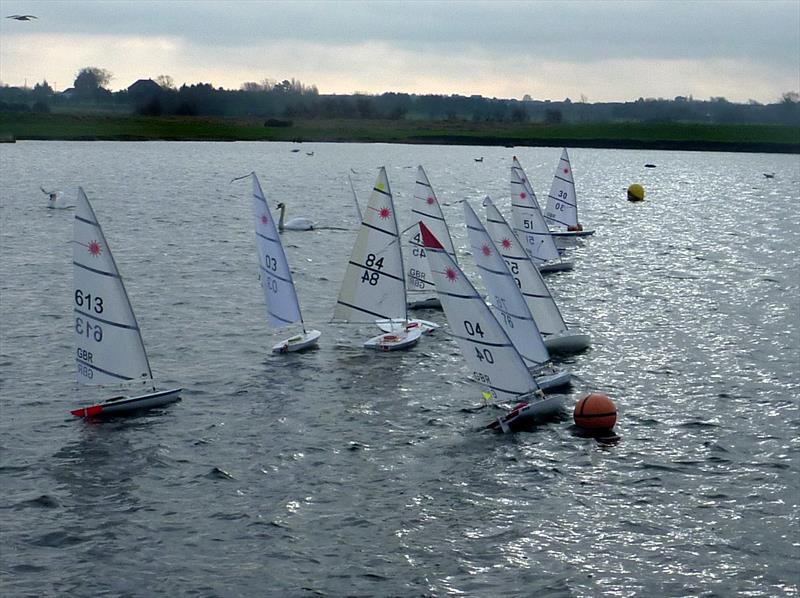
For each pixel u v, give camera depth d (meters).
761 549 31.73
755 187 180.75
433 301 64.62
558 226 102.88
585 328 60.53
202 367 50.75
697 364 52.44
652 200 153.12
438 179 183.50
